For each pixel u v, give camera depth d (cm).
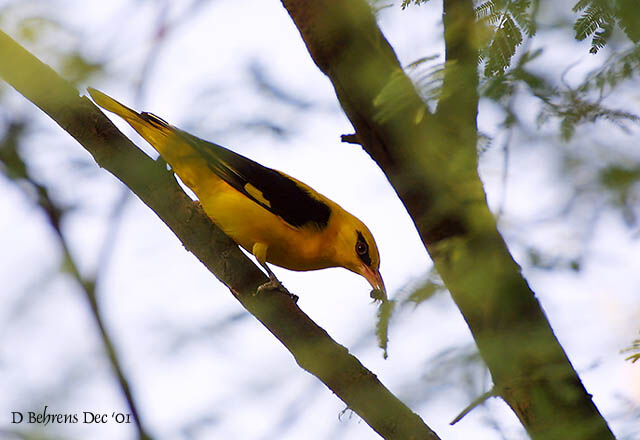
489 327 450
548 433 466
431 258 466
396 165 547
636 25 427
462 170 455
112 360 497
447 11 471
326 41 598
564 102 414
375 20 570
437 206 487
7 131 526
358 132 591
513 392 468
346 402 662
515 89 425
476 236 452
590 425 468
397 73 471
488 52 446
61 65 515
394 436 644
